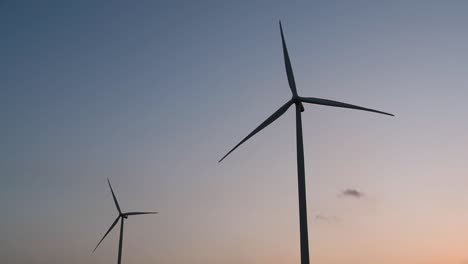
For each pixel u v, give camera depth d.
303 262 35.72
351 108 42.78
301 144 40.38
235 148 42.91
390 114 42.78
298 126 41.47
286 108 43.00
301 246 36.22
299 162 39.28
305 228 36.78
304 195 37.88
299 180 38.50
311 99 42.44
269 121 43.16
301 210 37.31
